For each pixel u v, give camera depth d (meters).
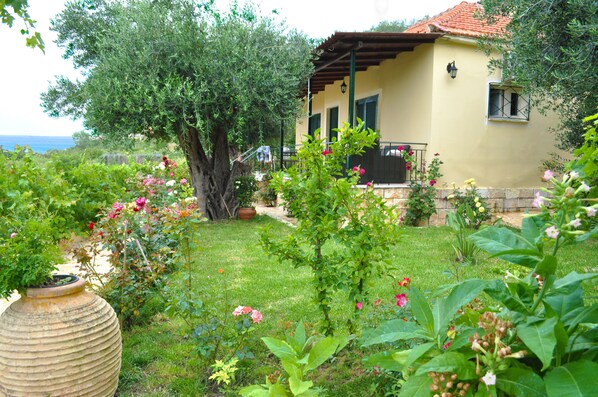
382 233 3.23
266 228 3.32
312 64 10.27
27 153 5.31
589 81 6.06
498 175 10.33
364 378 2.95
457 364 1.41
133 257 4.27
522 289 1.53
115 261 4.11
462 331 1.75
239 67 9.10
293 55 9.69
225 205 10.63
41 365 2.48
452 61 9.73
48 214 4.21
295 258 3.32
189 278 3.72
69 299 2.70
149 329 4.00
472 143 10.03
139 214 4.69
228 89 8.85
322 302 3.32
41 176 4.98
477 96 9.98
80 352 2.56
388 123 11.34
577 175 1.43
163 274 4.74
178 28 8.91
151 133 9.63
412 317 2.85
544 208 1.43
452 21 10.01
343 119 13.73
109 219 4.21
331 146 3.33
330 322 3.38
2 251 2.65
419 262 6.14
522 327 1.36
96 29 15.42
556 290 1.51
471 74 9.88
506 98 10.38
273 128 11.54
